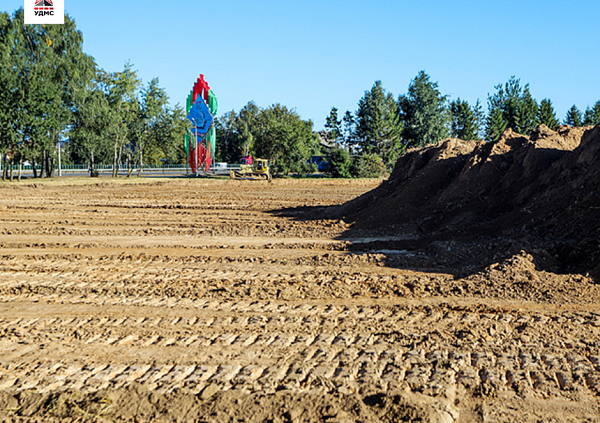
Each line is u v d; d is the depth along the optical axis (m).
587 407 6.16
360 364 7.35
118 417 6.03
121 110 54.75
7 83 43.53
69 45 51.91
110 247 16.22
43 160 52.41
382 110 72.75
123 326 8.96
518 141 20.73
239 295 10.57
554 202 14.31
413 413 5.88
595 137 15.35
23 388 6.80
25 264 13.57
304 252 15.29
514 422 5.87
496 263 11.89
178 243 16.89
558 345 7.89
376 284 11.10
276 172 61.84
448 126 77.12
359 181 49.06
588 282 10.54
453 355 7.60
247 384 6.77
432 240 15.76
